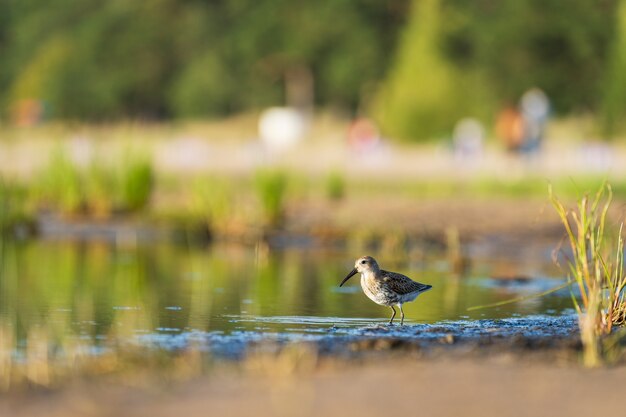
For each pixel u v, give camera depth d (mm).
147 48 100250
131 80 99438
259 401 6336
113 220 22609
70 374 7551
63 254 17438
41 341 9258
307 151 56062
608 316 9516
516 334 9648
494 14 79000
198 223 20812
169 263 16438
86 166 25062
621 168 40812
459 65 72812
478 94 65750
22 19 115750
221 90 96125
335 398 6348
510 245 19297
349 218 23047
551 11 73625
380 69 90688
